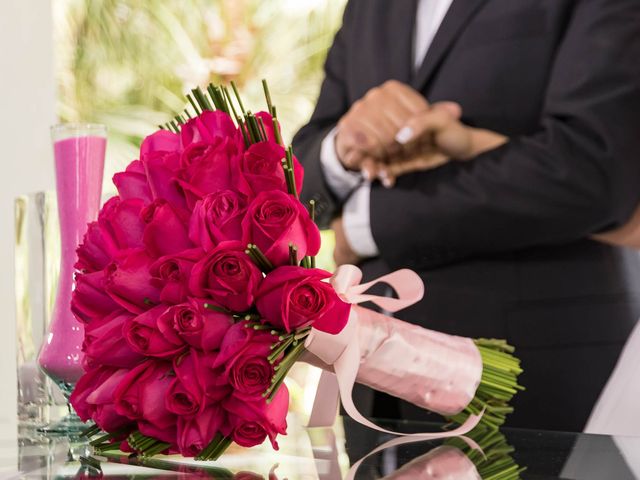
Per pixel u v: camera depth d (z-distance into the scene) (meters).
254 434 0.67
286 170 0.69
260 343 0.66
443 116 1.64
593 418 1.42
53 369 0.83
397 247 1.68
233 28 1.96
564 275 1.53
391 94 1.71
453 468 0.65
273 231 0.66
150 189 0.74
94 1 2.15
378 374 0.84
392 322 0.85
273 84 1.90
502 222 1.58
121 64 2.12
